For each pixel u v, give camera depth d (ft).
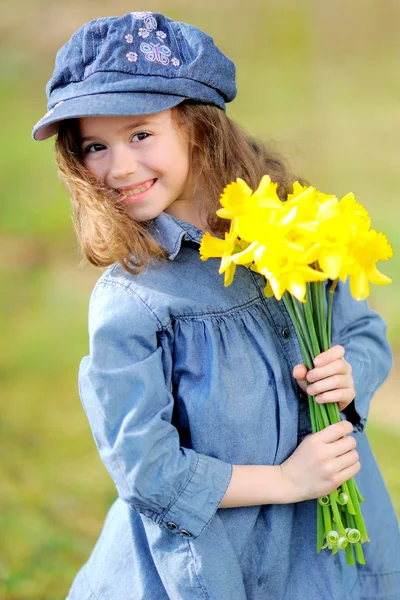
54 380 12.32
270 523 6.38
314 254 6.00
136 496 6.17
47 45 23.48
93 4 24.47
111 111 6.22
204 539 6.25
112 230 6.31
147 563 6.45
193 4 24.38
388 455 9.61
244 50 23.08
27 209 17.87
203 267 6.44
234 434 6.30
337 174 17.07
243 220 6.08
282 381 6.40
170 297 6.31
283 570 6.40
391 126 18.81
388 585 6.68
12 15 24.45
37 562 8.55
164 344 6.31
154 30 6.38
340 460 6.31
